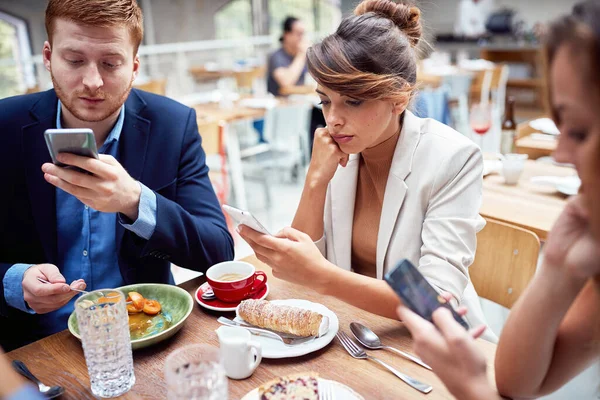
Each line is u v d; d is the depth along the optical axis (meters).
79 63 1.24
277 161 3.93
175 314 1.16
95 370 0.91
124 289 1.21
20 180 1.36
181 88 6.90
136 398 0.90
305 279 1.08
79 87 1.25
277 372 0.97
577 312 0.88
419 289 0.81
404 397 0.89
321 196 1.40
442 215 1.25
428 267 1.19
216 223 1.46
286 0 10.40
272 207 4.18
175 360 0.78
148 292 1.22
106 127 1.42
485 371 0.74
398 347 1.03
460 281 1.17
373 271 1.46
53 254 1.38
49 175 1.10
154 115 1.48
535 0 8.38
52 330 1.38
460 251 1.20
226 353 0.93
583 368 0.88
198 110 4.09
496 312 2.27
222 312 1.18
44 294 1.17
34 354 1.04
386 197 1.33
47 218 1.37
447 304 0.82
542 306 0.83
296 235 1.10
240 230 1.08
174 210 1.29
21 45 9.62
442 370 0.75
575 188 2.04
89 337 0.89
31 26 9.59
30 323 1.37
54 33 1.23
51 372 0.98
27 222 1.37
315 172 1.40
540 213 1.89
